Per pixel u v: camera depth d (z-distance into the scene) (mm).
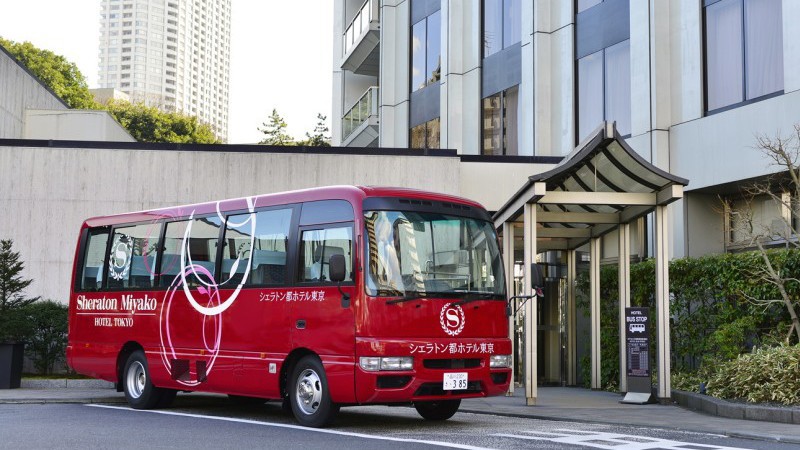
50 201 20969
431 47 31047
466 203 12070
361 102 36469
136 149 21219
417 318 10930
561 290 20766
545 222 16656
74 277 16188
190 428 10969
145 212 15000
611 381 18500
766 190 16781
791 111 17469
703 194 20250
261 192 21203
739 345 15219
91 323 15555
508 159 21828
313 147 21375
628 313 15242
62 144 21125
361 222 11039
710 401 12953
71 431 10594
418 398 10797
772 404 12359
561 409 13836
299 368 11445
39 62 62656
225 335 12734
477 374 11273
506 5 27156
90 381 17547
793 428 10828
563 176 15211
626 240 17062
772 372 12844
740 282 15141
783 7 17781
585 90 23875
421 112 31531
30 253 20797
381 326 10703
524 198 14867
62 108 32500
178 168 21188
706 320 16203
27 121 27625
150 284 14406
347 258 11055
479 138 27984
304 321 11438
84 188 21031
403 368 10664
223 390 12750
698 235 20125
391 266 10992
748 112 18547
